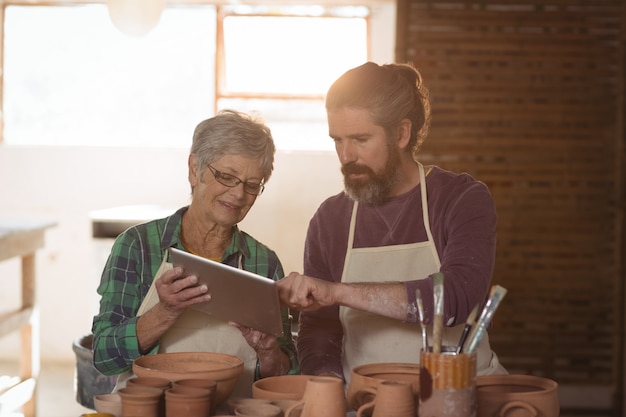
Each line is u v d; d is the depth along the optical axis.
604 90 5.69
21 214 6.93
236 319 2.22
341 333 2.61
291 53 6.75
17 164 6.91
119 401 1.94
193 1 6.75
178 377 2.01
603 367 5.82
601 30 5.65
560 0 5.64
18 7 6.93
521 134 5.71
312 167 6.63
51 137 6.99
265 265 2.53
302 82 6.76
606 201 5.75
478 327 1.82
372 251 2.46
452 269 2.20
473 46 5.66
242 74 6.80
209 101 6.87
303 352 2.54
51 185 6.91
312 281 2.10
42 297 6.94
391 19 6.65
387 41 6.66
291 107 6.78
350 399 1.97
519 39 5.66
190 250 2.45
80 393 2.82
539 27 5.66
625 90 5.64
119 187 6.88
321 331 2.58
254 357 2.44
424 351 1.82
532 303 5.81
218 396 2.04
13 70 6.97
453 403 1.76
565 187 5.75
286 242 6.65
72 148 6.89
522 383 2.04
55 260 6.93
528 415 1.88
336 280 2.53
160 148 6.84
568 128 5.71
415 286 2.12
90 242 6.91
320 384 1.83
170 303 2.15
